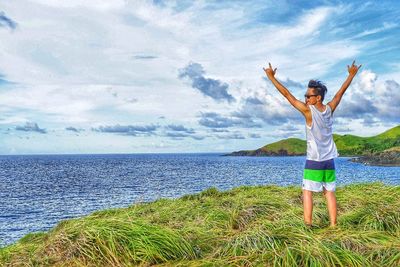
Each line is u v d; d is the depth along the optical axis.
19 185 72.12
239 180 64.75
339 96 7.16
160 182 64.88
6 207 41.84
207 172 98.38
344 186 13.90
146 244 6.40
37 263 6.28
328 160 6.95
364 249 5.92
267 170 107.06
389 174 66.94
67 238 6.71
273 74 6.89
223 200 11.30
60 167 166.50
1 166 183.12
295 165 153.75
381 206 8.23
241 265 5.57
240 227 8.45
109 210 11.41
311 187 7.04
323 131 6.90
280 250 5.82
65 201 45.56
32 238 9.98
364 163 132.62
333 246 5.82
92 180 79.75
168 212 9.96
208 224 8.48
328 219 8.18
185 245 6.54
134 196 45.31
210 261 5.79
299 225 7.28
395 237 6.62
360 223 7.47
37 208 40.69
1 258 6.90
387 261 5.45
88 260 6.20
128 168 140.12
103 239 6.45
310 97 6.88
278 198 10.86
